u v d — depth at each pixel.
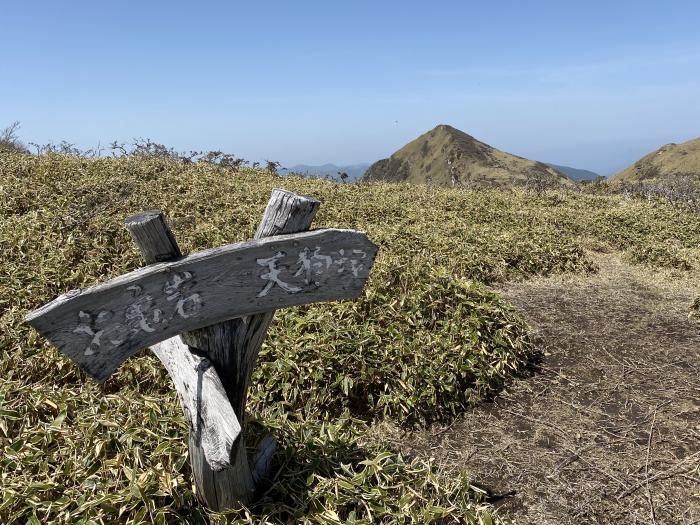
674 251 8.62
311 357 4.25
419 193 11.88
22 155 9.64
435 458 3.77
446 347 4.65
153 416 3.08
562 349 5.46
